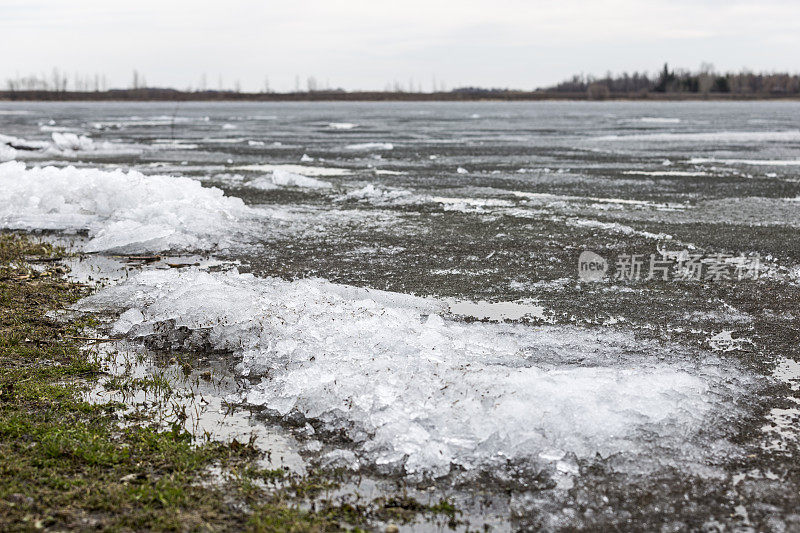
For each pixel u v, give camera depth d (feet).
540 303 29.55
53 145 104.63
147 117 236.22
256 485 15.94
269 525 14.23
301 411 19.56
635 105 420.77
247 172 78.89
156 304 27.68
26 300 29.25
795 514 15.11
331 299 27.68
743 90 569.64
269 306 26.30
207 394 21.06
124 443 17.54
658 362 22.90
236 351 24.18
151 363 23.41
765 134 147.23
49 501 14.66
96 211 48.01
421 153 104.22
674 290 31.35
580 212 51.72
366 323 24.21
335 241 41.83
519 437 17.57
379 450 17.57
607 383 19.69
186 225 43.39
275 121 212.84
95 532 13.78
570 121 209.26
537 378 19.67
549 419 18.04
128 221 43.14
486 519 15.07
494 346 23.56
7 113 265.54
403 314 26.23
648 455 17.21
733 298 30.12
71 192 48.75
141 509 14.69
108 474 16.03
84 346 24.58
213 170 80.59
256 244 41.19
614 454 17.22
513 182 70.18
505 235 43.14
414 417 18.34
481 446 17.52
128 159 93.50
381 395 19.19
